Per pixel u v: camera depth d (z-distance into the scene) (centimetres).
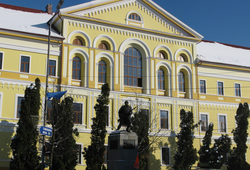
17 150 3359
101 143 3569
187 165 4288
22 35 4112
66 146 3453
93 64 4475
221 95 5331
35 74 4131
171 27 5084
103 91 3697
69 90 4253
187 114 4903
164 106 4825
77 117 4262
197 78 5150
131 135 2802
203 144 4584
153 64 4872
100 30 4609
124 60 4781
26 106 3488
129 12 4825
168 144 4703
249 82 5628
